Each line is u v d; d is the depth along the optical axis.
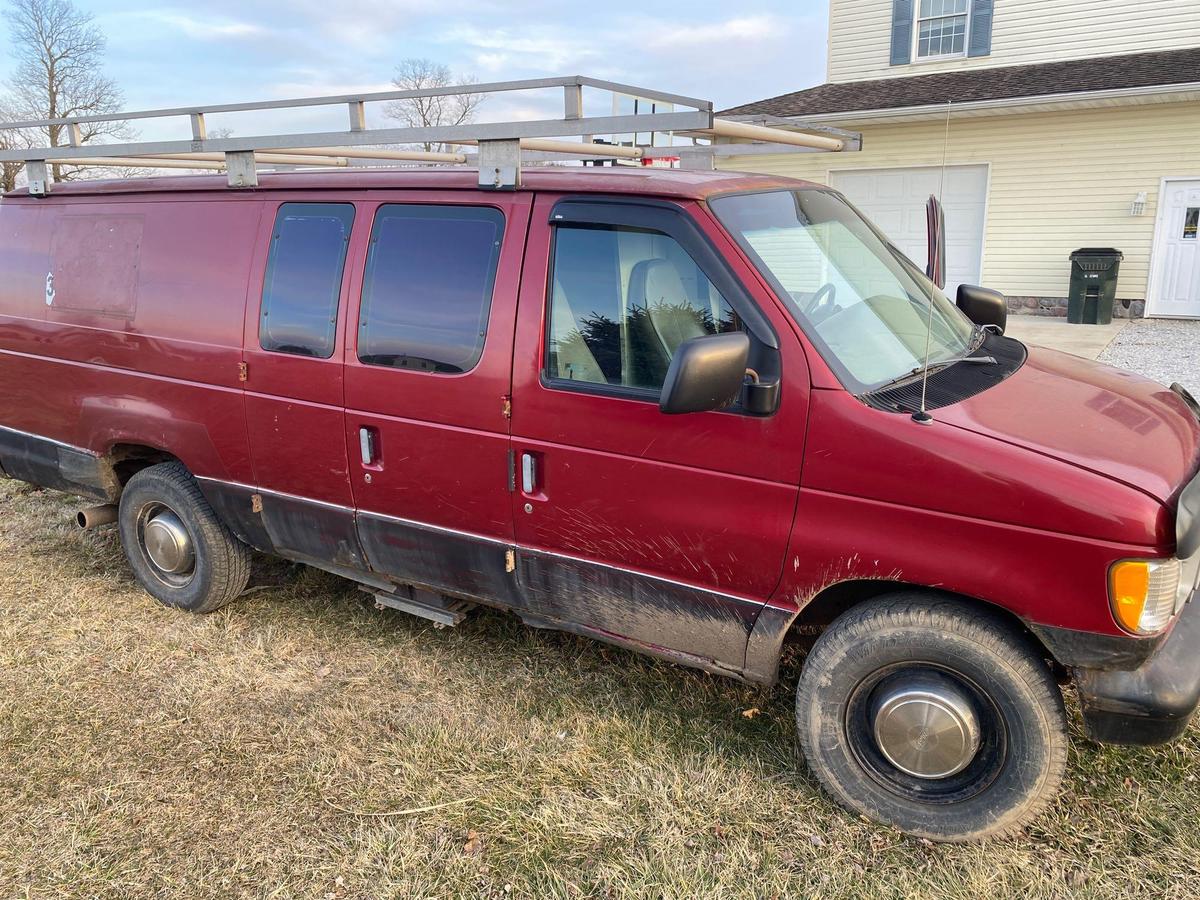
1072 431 2.57
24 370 4.57
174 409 4.01
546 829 2.83
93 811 2.95
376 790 3.04
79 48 30.69
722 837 2.78
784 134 3.50
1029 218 14.23
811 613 2.98
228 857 2.74
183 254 3.95
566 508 3.07
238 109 3.74
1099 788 2.92
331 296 3.51
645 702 3.54
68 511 5.88
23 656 3.93
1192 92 11.89
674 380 2.44
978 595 2.48
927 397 2.70
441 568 3.48
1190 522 2.30
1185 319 13.61
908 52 16.09
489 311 3.14
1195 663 2.47
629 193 2.93
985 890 2.52
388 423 3.38
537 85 2.96
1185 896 2.48
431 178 3.32
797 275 2.90
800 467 2.64
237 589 4.34
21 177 6.46
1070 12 14.59
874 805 2.79
